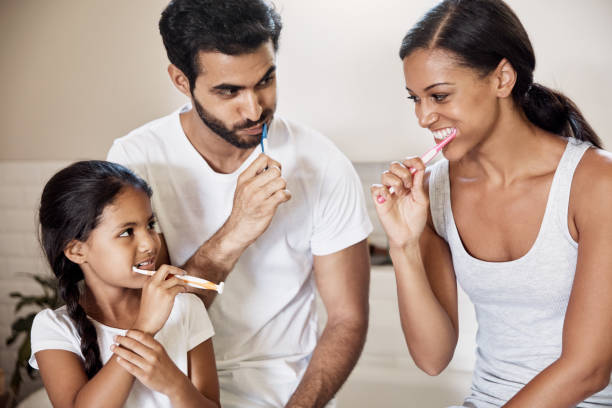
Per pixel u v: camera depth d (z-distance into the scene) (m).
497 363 1.28
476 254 1.29
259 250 1.47
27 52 2.92
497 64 1.11
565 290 1.19
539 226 1.20
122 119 2.85
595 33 2.42
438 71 1.10
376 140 2.67
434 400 2.54
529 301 1.22
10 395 2.67
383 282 2.69
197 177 1.45
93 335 1.24
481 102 1.12
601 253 1.08
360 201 1.53
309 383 1.40
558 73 2.46
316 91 2.68
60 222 1.22
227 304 1.47
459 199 1.30
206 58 1.25
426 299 1.31
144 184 1.28
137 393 1.25
